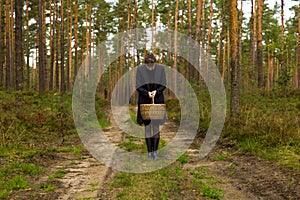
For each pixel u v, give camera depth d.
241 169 6.54
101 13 42.03
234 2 11.73
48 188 5.34
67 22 39.31
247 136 8.95
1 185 5.45
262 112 12.39
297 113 12.41
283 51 26.02
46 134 11.23
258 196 4.95
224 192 5.19
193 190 5.20
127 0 38.88
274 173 6.03
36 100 16.84
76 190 5.32
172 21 40.97
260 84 26.81
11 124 10.44
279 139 8.20
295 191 4.95
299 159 6.78
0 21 28.61
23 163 7.07
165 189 5.12
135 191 5.00
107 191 5.16
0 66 28.98
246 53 51.62
